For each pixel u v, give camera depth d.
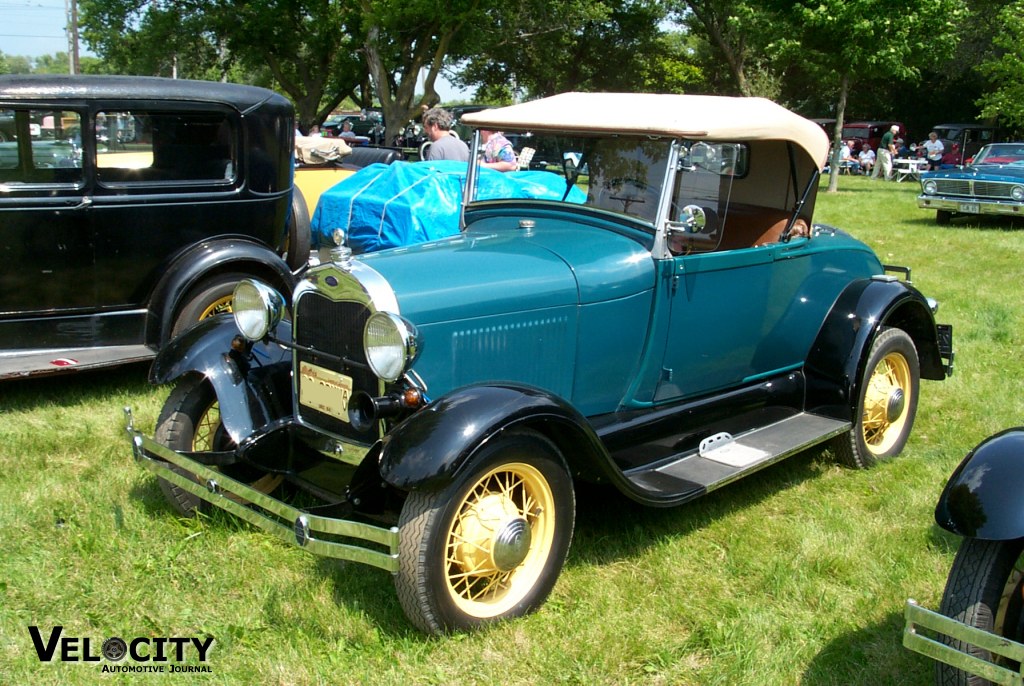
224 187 5.96
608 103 4.41
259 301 3.76
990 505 2.57
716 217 4.19
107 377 6.16
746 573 3.74
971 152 30.83
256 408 3.86
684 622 3.38
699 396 4.45
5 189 5.23
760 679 3.00
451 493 3.00
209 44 28.38
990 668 2.38
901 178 25.52
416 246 4.01
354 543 3.77
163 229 5.74
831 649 3.19
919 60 20.47
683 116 3.99
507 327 3.60
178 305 5.70
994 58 32.91
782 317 4.67
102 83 5.47
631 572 3.71
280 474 3.76
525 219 4.40
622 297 3.89
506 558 3.16
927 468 4.87
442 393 3.49
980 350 7.22
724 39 36.50
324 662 3.05
